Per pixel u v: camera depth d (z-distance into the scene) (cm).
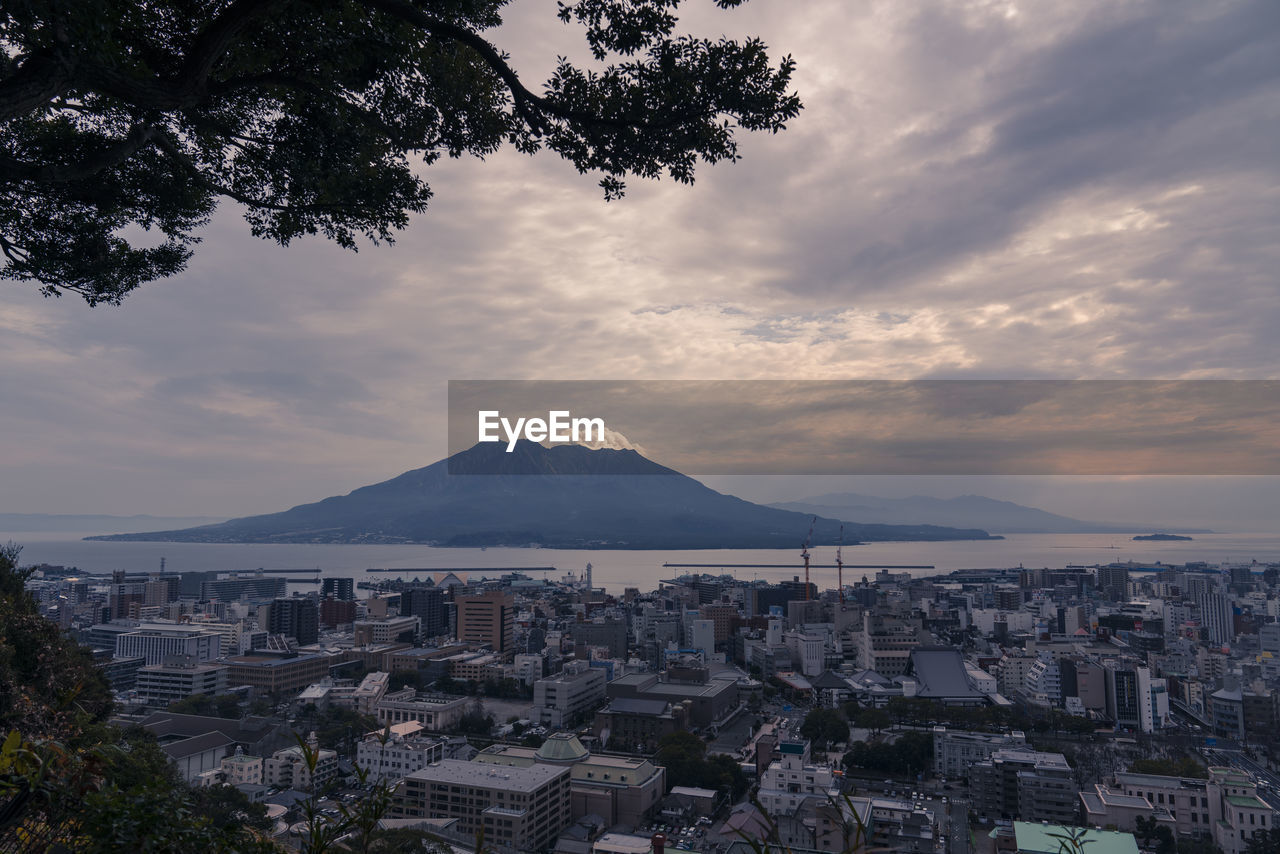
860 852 754
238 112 1870
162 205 2059
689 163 1736
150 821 754
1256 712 17262
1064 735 17150
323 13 1539
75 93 1656
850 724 17812
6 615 2988
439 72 1767
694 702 18538
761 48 1577
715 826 11044
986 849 10219
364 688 19012
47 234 2022
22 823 799
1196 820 11200
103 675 3500
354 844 823
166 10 1582
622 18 1543
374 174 1980
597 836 10531
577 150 1748
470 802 10100
